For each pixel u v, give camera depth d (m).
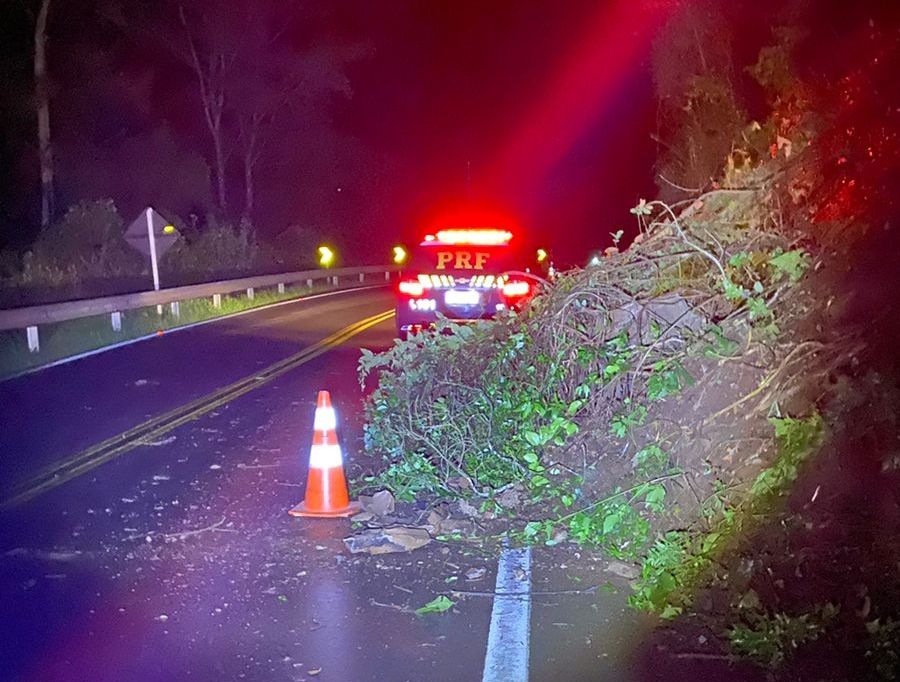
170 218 39.03
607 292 8.21
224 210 43.72
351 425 10.47
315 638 5.10
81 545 6.64
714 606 5.25
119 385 13.21
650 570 5.78
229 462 8.92
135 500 7.73
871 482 5.61
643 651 4.89
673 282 8.48
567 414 7.64
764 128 10.68
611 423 7.09
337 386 12.92
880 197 6.44
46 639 5.11
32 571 6.13
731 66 14.46
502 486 7.56
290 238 47.81
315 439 7.39
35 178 35.25
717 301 7.77
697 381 7.08
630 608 5.43
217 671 4.73
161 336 19.36
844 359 6.07
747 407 6.66
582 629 5.17
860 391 5.71
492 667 4.73
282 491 7.97
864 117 6.77
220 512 7.40
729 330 7.19
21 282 30.44
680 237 8.15
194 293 24.12
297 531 6.93
